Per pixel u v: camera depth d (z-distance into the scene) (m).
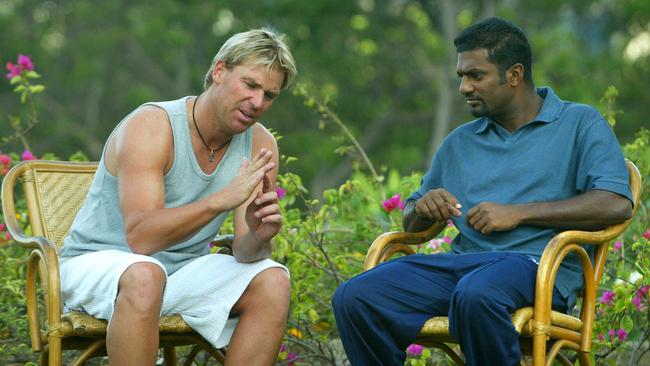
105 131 33.06
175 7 31.95
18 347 7.37
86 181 6.78
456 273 5.98
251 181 5.68
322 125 9.07
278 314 5.88
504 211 5.90
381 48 33.03
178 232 5.70
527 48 6.24
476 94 6.23
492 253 5.93
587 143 6.05
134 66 33.31
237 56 5.89
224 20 32.97
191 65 32.81
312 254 7.65
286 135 31.11
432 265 6.03
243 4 32.16
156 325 5.59
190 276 5.95
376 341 5.85
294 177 7.67
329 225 8.27
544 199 6.07
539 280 5.59
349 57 32.62
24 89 8.62
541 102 6.31
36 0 34.69
